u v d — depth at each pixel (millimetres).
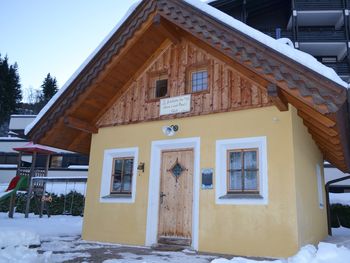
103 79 8148
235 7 22156
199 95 7656
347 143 7473
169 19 7125
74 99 8133
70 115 8516
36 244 6602
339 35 22422
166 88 8477
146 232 7578
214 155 7152
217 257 6074
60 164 25078
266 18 23766
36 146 15578
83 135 9609
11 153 26094
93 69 7949
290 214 6137
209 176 7094
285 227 6129
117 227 8039
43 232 9570
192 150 7641
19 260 5020
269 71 5852
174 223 7445
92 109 8750
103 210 8367
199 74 7996
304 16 23062
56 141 9242
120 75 8406
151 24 7590
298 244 5984
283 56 5773
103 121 9016
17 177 15047
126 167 8555
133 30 7570
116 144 8625
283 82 5750
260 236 6316
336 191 19500
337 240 8867
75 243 7754
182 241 7227
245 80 7156
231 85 7301
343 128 6340
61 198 18141
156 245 7402
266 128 6715
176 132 7754
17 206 18328
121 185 8508
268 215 6320
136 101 8586
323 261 5016
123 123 8625
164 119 7992
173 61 8273
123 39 7660
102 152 8797
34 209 17953
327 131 6867
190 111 7676
